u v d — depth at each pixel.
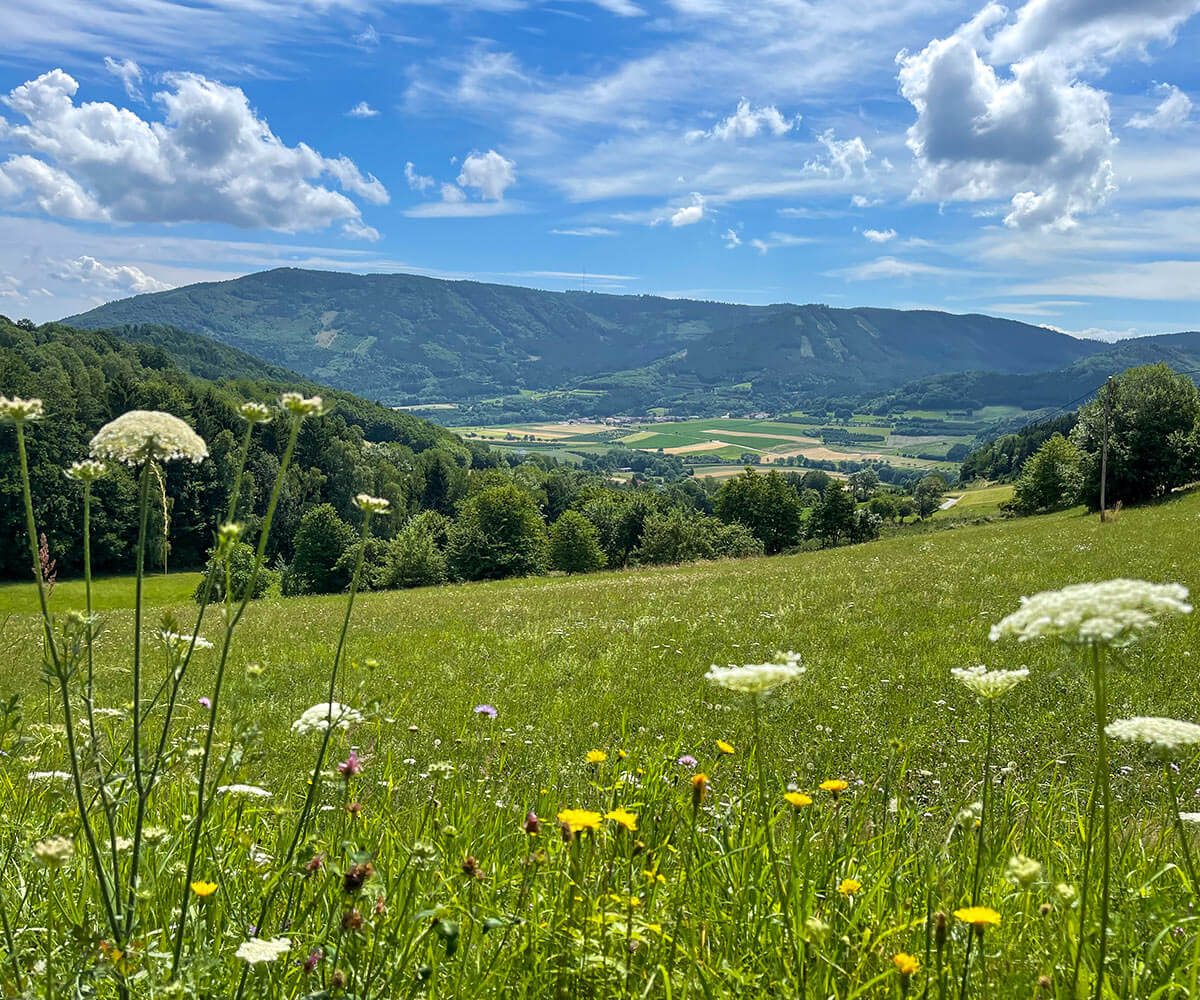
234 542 1.89
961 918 2.05
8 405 1.86
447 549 77.38
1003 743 8.55
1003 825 3.81
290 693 11.73
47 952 2.27
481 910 2.56
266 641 19.25
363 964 2.21
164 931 2.33
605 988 2.23
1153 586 1.67
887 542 58.62
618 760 4.35
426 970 2.03
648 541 83.25
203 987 2.06
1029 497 83.00
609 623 20.48
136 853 1.99
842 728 9.27
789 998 2.21
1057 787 5.98
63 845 1.89
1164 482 63.34
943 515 122.69
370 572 73.56
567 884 2.80
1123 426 64.06
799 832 3.30
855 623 17.59
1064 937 2.48
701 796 2.96
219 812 3.28
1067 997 2.21
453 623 22.42
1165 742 2.18
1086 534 38.03
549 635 18.62
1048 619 1.72
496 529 76.88
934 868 3.16
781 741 8.72
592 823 2.60
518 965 2.39
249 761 2.26
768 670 2.11
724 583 30.39
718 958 2.50
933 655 13.48
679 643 16.52
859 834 4.07
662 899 2.71
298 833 2.38
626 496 114.69
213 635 20.77
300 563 73.31
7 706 2.19
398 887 2.65
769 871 2.94
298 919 2.46
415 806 4.41
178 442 1.90
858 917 2.62
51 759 4.22
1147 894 2.91
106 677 11.03
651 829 3.38
